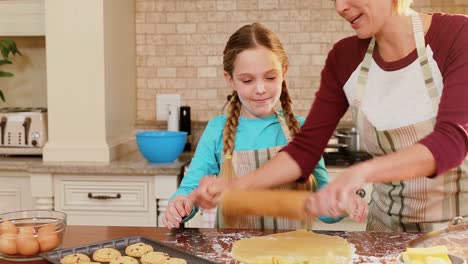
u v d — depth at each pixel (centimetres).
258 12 321
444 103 122
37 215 145
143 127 334
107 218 276
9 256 132
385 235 148
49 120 285
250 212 103
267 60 164
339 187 100
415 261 112
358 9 128
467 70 125
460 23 134
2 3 299
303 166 150
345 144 296
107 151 282
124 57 312
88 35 280
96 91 282
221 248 139
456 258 114
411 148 111
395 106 144
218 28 324
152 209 274
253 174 145
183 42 328
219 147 179
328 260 128
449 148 111
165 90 331
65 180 275
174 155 282
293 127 176
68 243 145
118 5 301
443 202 149
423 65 138
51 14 281
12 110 303
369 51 147
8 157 299
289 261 128
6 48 311
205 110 329
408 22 139
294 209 100
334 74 156
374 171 105
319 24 318
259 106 169
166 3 326
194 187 171
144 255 133
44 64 333
